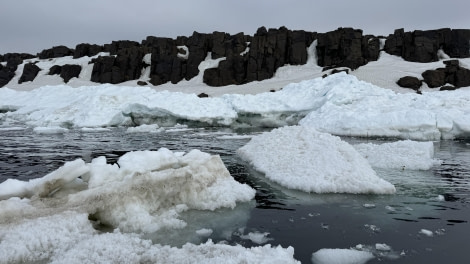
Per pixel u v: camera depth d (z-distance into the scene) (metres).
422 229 6.19
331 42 52.12
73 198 6.46
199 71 55.19
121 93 32.69
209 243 5.22
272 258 4.60
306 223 6.59
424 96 23.05
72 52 70.94
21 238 5.20
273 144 11.85
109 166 7.39
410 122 19.12
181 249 5.06
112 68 55.78
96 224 6.19
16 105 35.97
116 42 64.06
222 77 51.19
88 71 59.03
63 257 4.82
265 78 51.34
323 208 7.45
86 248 5.05
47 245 5.20
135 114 28.91
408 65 46.34
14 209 5.82
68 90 36.59
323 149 10.19
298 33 56.06
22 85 55.03
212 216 6.93
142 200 6.65
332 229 6.30
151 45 63.06
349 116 21.20
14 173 10.82
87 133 23.73
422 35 49.56
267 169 10.44
